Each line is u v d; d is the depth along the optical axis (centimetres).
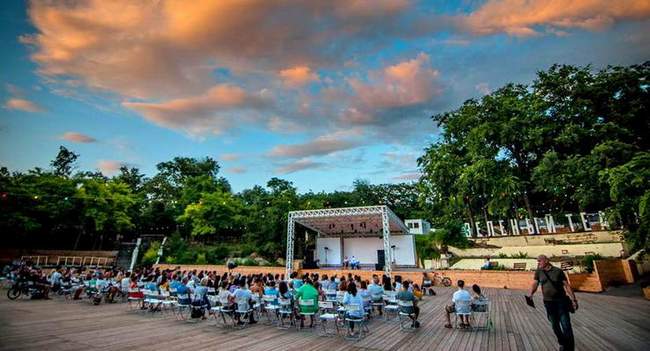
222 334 859
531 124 2866
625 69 2406
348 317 831
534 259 2292
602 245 2136
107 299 1461
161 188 5634
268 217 3653
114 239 4228
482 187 3066
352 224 3139
